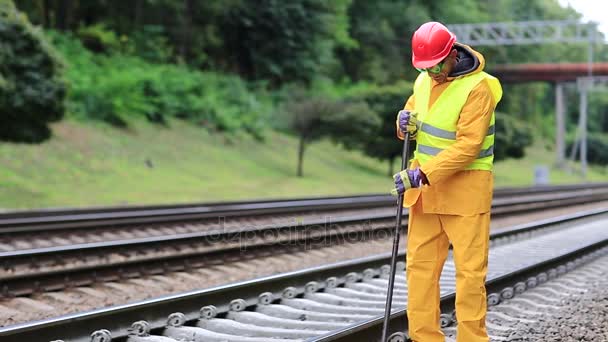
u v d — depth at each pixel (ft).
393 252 14.60
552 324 19.30
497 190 98.37
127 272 28.04
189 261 30.60
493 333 18.62
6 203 58.70
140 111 109.19
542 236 43.34
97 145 89.30
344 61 195.62
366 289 25.03
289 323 19.58
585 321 19.75
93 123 97.19
